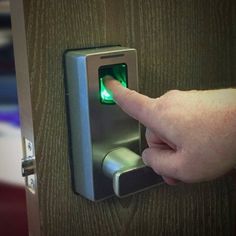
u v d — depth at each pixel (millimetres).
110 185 384
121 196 354
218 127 309
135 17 409
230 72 505
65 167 385
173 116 315
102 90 364
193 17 458
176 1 440
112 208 426
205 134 310
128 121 386
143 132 413
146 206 453
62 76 367
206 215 515
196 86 477
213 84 492
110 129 376
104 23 387
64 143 380
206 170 320
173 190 475
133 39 412
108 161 371
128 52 375
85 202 404
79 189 389
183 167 320
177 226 488
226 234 543
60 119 373
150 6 419
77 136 376
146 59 427
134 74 384
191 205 496
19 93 374
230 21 490
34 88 354
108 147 378
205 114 311
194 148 312
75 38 369
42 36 349
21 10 340
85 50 370
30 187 393
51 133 370
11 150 988
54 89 364
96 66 356
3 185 868
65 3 357
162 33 435
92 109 361
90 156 370
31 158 375
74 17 365
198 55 471
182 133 312
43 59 353
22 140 387
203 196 506
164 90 448
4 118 1172
